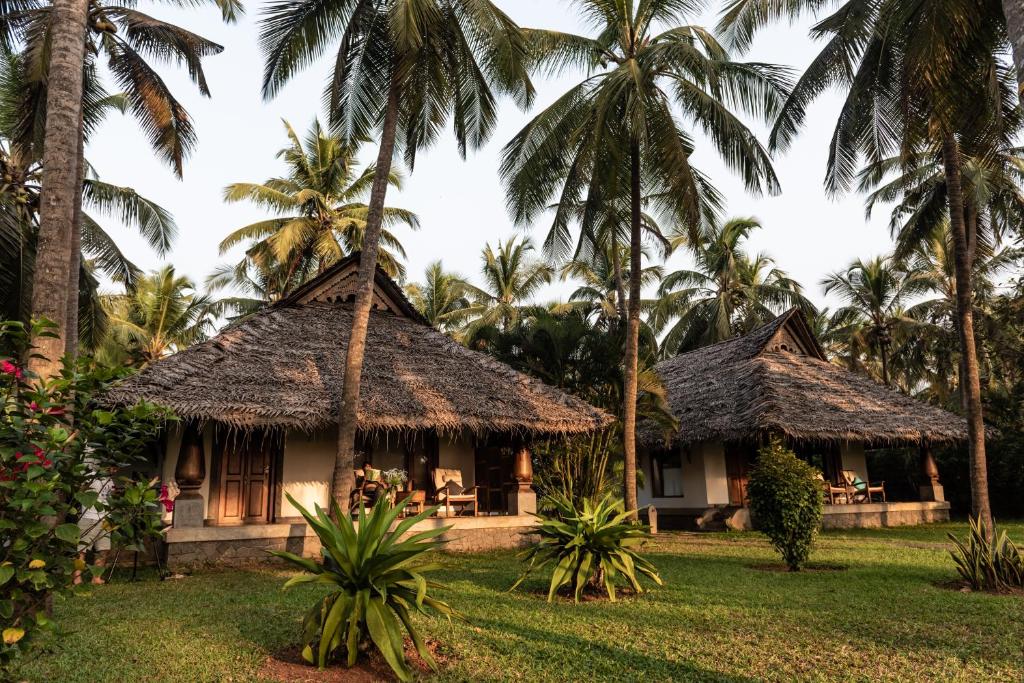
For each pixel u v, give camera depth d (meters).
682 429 18.80
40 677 4.92
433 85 11.38
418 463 14.80
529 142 13.79
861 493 20.42
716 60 12.70
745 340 22.70
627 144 13.20
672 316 35.12
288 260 25.62
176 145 14.02
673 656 5.63
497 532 13.86
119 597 8.16
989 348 24.44
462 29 11.17
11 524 3.54
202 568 10.88
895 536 16.22
